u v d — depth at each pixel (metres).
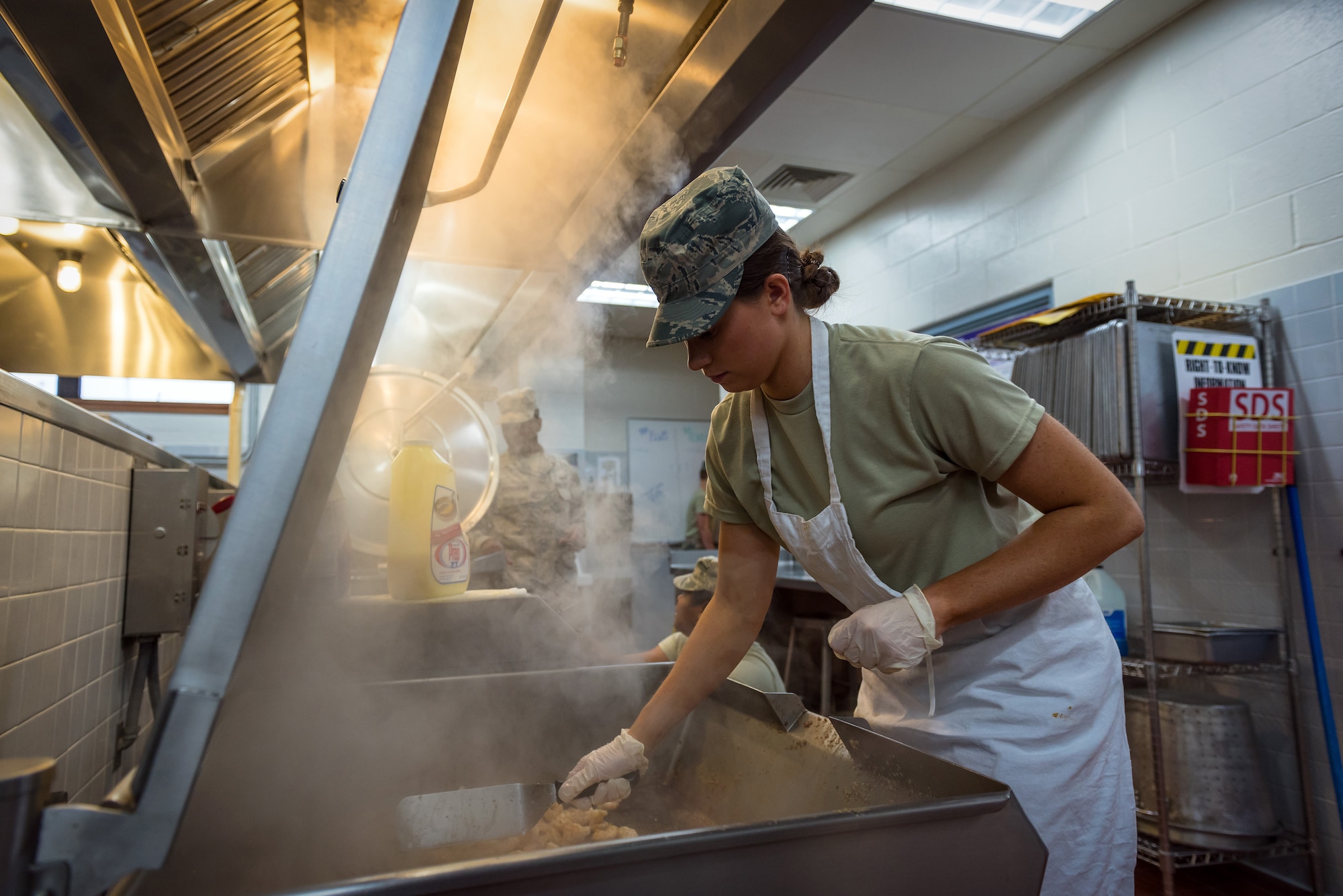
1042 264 3.46
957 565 0.96
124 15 0.93
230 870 0.68
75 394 4.78
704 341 0.87
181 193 1.34
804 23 0.89
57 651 1.02
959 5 2.81
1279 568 2.48
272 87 1.31
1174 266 2.89
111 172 1.27
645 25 0.95
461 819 0.90
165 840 0.41
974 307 3.86
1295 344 2.50
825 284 0.97
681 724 1.08
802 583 3.13
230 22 1.08
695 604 1.87
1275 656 2.45
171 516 1.38
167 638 1.56
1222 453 2.38
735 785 0.93
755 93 1.02
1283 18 2.53
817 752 0.81
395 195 0.48
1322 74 2.43
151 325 2.71
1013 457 0.86
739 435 1.07
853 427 0.95
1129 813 1.00
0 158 1.25
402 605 1.09
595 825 0.84
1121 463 2.54
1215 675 2.59
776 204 4.57
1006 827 0.58
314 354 0.46
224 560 0.43
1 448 0.83
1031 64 3.17
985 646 1.00
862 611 0.88
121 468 1.32
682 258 0.81
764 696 0.92
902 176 4.21
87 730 1.15
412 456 1.14
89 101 1.05
